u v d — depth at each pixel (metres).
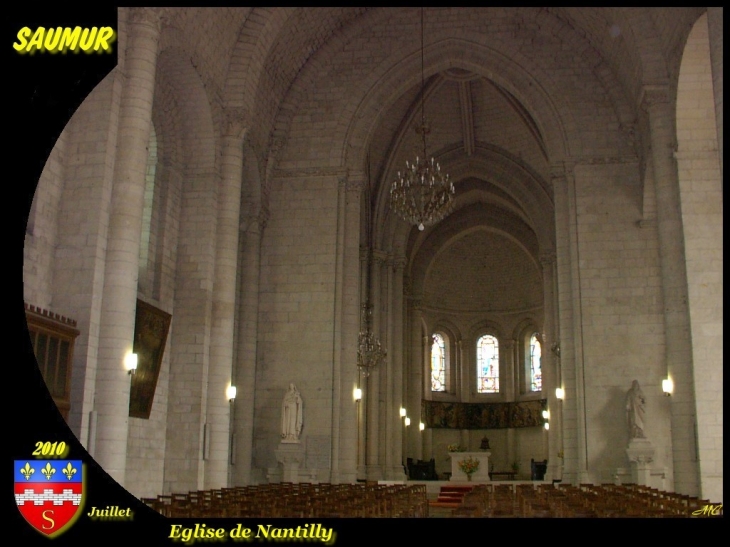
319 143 28.38
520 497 19.19
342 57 29.00
